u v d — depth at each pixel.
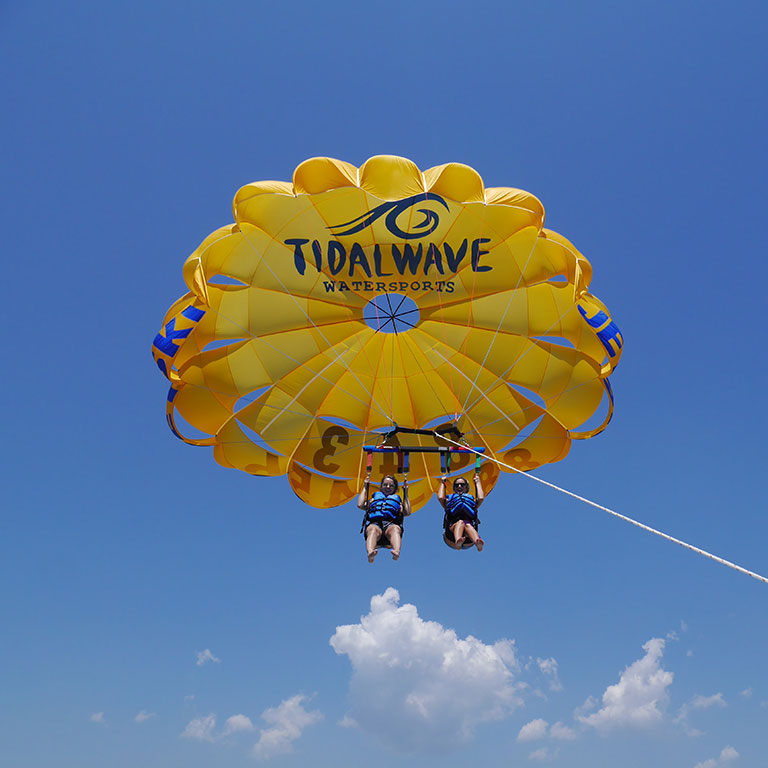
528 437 13.62
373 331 13.94
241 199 12.04
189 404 12.91
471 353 13.58
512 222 12.37
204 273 12.10
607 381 13.01
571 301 13.06
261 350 13.32
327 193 12.17
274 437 13.45
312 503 13.63
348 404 13.93
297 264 12.80
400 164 11.98
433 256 12.63
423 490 13.89
